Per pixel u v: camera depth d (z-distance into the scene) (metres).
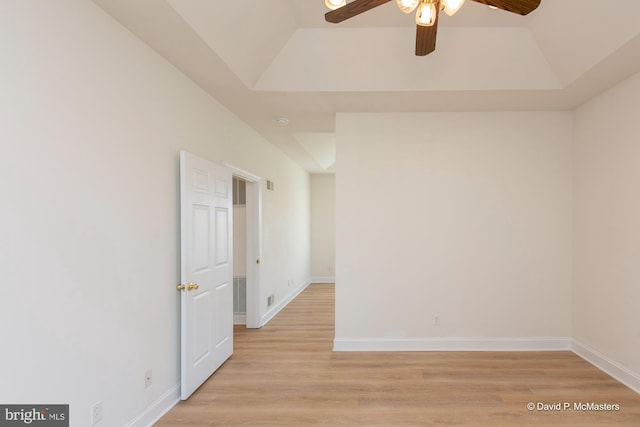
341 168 3.85
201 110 3.13
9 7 1.48
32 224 1.57
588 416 2.45
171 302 2.65
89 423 1.87
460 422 2.39
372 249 3.82
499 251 3.76
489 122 3.79
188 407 2.61
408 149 3.82
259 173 4.79
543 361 3.43
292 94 3.30
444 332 3.78
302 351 3.80
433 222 3.80
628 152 2.93
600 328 3.27
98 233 1.94
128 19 2.08
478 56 3.00
